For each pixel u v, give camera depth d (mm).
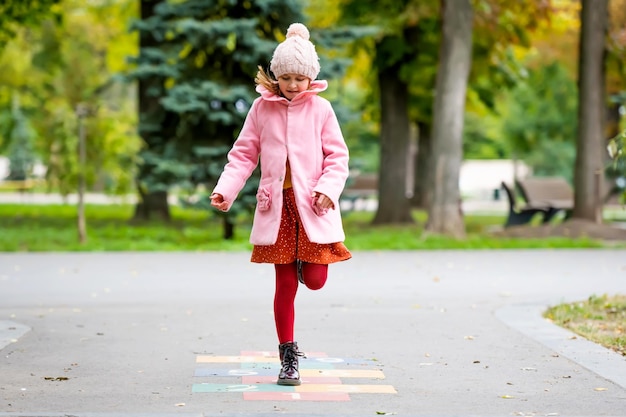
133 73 21438
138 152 21594
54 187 21828
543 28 29984
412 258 18812
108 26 38062
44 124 22000
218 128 21578
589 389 7121
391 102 28391
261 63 21141
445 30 23000
